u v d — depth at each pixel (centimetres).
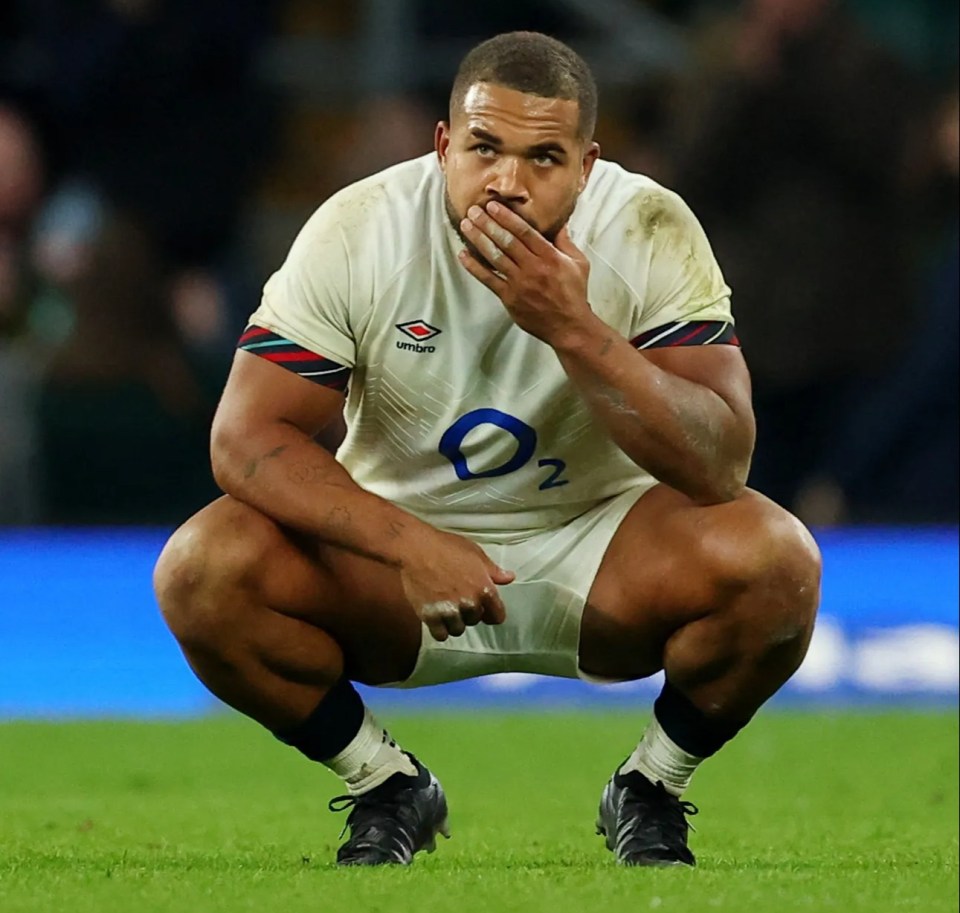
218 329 3684
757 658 1391
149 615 3212
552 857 1506
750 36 3419
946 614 3281
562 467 1449
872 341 3422
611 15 3991
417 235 1387
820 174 3400
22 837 1623
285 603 1398
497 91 1293
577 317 1315
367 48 3988
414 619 1443
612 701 3291
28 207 3709
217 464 1386
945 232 3544
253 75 3806
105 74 3709
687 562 1385
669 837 1455
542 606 1463
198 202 3759
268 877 1310
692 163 3425
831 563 3278
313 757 1473
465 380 1407
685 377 1391
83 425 3394
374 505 1352
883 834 1708
